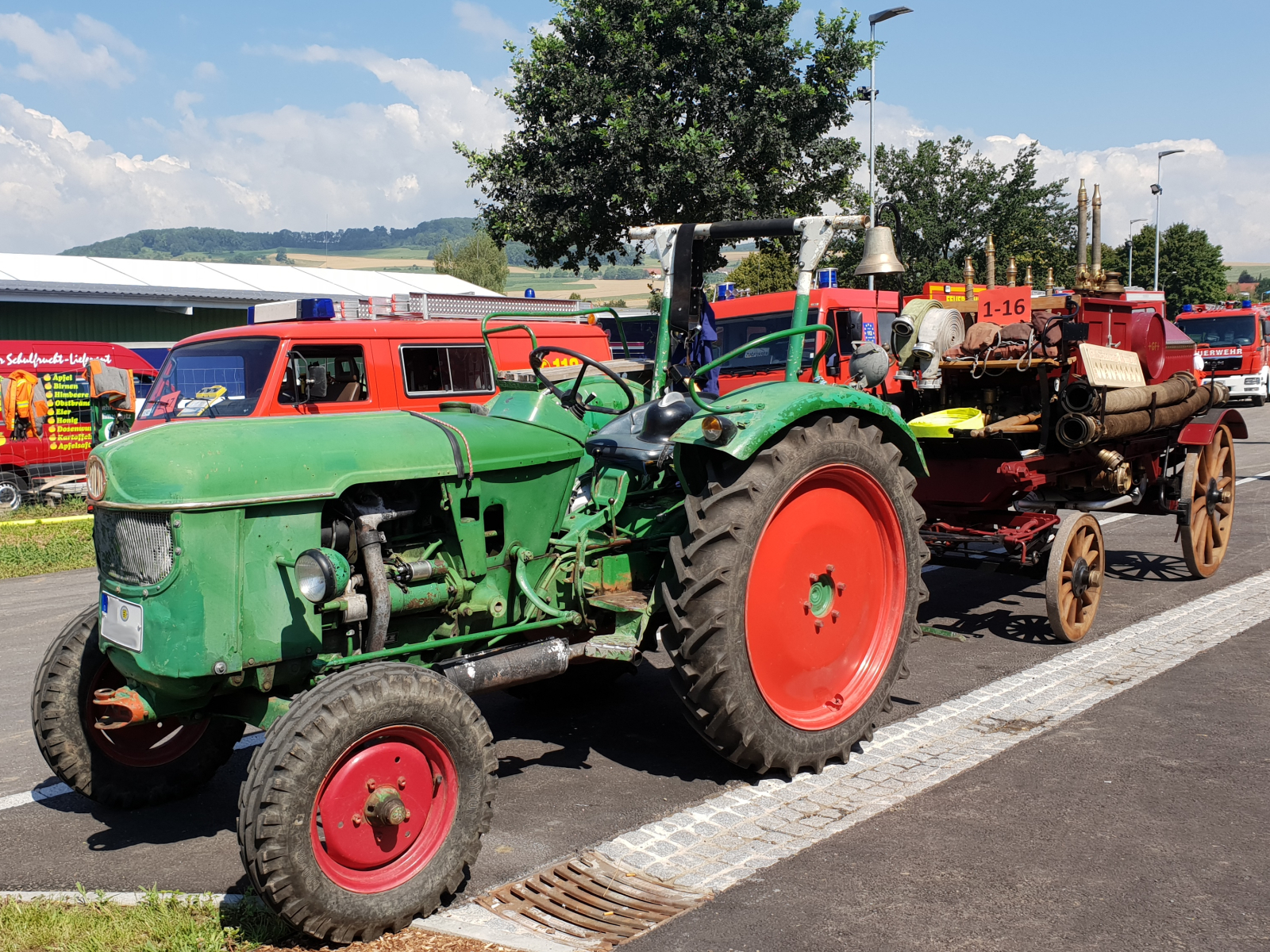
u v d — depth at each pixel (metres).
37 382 13.84
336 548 3.41
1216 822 3.59
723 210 17.86
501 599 3.95
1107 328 6.66
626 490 4.44
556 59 18.03
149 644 3.20
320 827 2.97
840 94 18.64
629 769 4.40
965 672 5.57
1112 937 2.88
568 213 17.92
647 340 14.09
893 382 9.05
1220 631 6.11
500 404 4.25
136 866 3.64
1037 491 6.90
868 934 2.93
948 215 32.75
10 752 4.94
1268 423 20.77
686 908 3.13
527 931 3.03
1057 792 3.90
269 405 8.22
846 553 4.48
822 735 4.24
